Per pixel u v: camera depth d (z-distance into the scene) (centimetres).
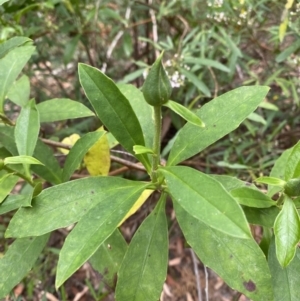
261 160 36
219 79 41
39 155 23
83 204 18
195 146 18
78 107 26
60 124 43
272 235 18
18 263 20
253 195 17
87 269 42
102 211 16
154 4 42
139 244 19
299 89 38
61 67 50
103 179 18
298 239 15
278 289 17
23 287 37
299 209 17
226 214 13
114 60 47
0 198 20
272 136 38
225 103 18
